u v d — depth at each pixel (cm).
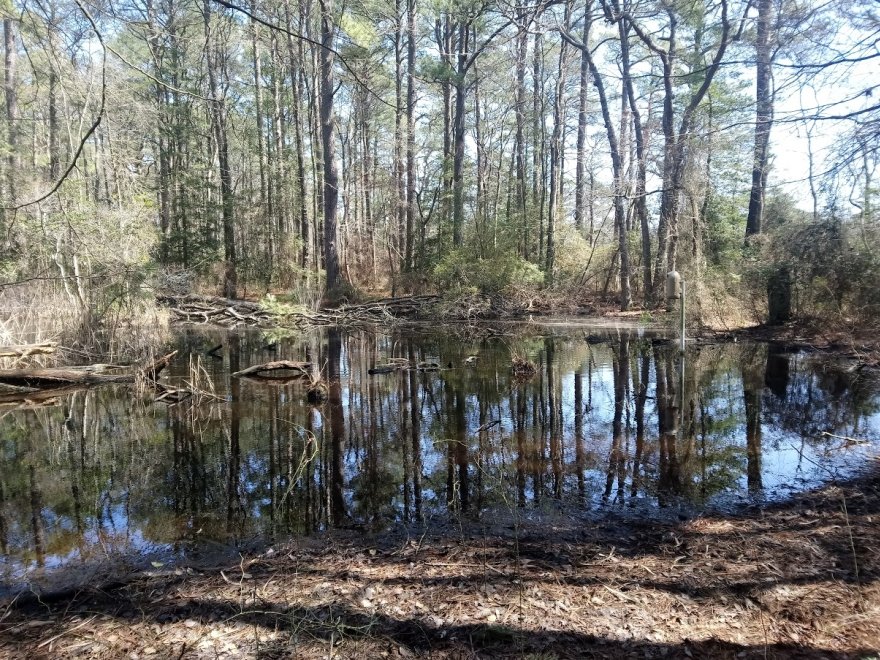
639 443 550
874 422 601
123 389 850
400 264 2378
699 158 1387
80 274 1023
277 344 1331
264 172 2478
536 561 313
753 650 230
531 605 267
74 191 1070
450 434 593
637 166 1767
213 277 2173
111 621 262
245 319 1803
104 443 583
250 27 1312
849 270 1105
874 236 1027
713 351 1123
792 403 695
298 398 771
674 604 266
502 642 238
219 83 2216
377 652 232
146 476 482
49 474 491
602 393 777
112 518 394
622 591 279
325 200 2062
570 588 283
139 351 1059
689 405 701
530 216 2355
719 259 1686
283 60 2231
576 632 244
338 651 233
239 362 1069
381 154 3384
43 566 324
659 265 1928
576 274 2333
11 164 1559
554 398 751
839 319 1151
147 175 2106
